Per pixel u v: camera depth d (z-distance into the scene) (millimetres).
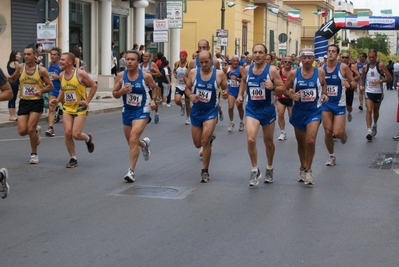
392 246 6664
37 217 7793
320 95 9664
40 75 11320
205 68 9680
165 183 9883
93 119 19938
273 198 8891
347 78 11359
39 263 6066
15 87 17500
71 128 11117
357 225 7492
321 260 6180
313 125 9641
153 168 11180
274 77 9414
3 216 7840
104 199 8766
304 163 10086
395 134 16609
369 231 7238
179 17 30516
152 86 10117
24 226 7379
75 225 7414
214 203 8547
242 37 48812
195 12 46469
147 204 8469
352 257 6285
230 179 10242
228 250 6473
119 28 34906
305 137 9930
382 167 11586
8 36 25641
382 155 12984
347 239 6902
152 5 40000
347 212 8133
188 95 9781
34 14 27141
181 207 8305
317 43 21484
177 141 14750
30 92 11289
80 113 11203
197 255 6309
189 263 6062
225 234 7059
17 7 26094
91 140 11555
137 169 11078
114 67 33188
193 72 9805
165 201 8656
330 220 7711
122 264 6031
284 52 43938
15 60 17641
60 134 15844
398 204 8617
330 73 11398
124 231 7160
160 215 7887
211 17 46188
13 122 17359
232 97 16562
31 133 11383
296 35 69125
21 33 26453
